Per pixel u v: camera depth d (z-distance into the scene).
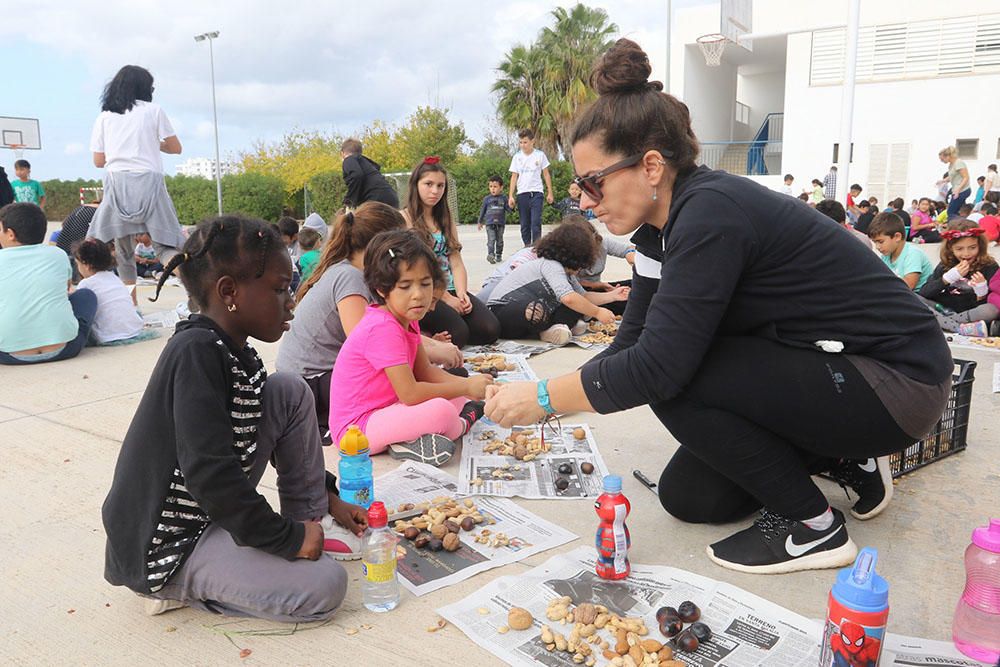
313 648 1.84
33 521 2.60
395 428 3.00
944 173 18.58
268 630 1.92
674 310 1.89
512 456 3.07
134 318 5.78
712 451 2.11
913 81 18.61
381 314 3.01
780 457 2.09
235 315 1.90
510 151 36.22
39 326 4.88
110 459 3.18
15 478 2.98
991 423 3.46
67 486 2.90
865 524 2.47
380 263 2.86
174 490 1.84
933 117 18.52
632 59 1.94
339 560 2.26
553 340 5.26
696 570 2.19
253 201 27.70
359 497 2.45
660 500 2.54
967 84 18.05
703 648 1.77
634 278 2.47
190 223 27.97
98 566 2.29
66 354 5.10
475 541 2.36
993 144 18.00
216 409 1.79
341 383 3.11
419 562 2.22
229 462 1.77
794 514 2.13
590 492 2.74
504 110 30.05
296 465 2.25
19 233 4.96
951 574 2.14
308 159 31.39
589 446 3.19
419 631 1.89
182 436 1.75
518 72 29.39
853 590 1.52
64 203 30.61
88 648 1.86
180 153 6.68
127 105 6.22
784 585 2.10
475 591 2.06
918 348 1.96
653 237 2.19
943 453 3.03
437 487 2.76
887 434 2.01
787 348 2.00
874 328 1.95
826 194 18.23
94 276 5.62
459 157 31.84
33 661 1.81
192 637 1.90
